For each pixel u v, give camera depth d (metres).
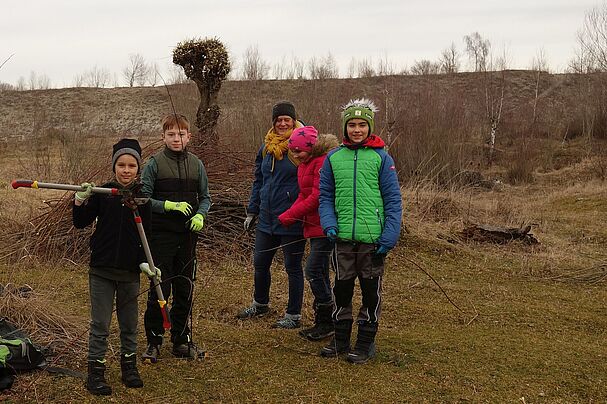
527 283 7.75
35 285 6.62
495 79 36.59
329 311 5.23
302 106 17.03
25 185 3.74
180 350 4.67
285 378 4.38
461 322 5.98
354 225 4.58
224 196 8.38
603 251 9.62
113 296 4.06
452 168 17.16
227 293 6.59
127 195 3.89
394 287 7.24
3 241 8.19
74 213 3.94
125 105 35.72
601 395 4.35
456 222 10.65
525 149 21.62
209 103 9.77
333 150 4.77
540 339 5.50
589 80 28.66
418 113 18.39
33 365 4.25
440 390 4.29
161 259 4.47
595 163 20.41
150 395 4.03
